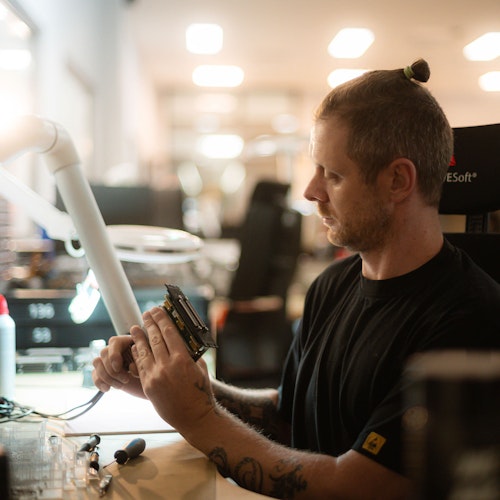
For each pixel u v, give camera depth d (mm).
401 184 1011
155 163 4629
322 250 5254
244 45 8961
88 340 1916
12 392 1352
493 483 458
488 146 1298
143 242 1401
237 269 3266
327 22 7664
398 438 898
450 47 8727
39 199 1298
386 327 1039
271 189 3287
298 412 1197
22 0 3100
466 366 469
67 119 4523
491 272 1210
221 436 977
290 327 3371
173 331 1005
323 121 1049
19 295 1904
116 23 6527
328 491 901
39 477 874
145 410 1307
